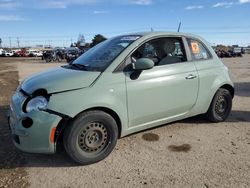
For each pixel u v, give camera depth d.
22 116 4.18
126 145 5.12
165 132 5.71
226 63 30.08
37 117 4.09
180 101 5.34
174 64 5.29
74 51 41.56
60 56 40.53
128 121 4.77
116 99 4.54
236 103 8.24
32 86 4.41
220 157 4.65
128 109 4.71
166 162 4.49
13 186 3.87
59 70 4.97
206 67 5.75
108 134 4.55
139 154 4.78
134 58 4.83
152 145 5.12
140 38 5.02
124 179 4.02
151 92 4.91
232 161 4.51
